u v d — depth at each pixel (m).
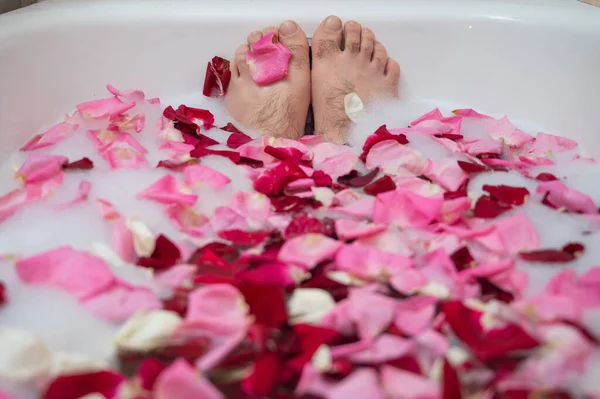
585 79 1.13
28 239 0.80
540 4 1.17
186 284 0.70
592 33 1.10
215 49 1.20
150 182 0.92
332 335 0.62
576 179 0.99
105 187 0.90
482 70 1.21
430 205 0.84
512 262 0.73
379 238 0.78
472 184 0.97
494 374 0.59
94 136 1.01
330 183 0.95
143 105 1.14
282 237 0.81
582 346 0.60
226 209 0.86
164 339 0.61
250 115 1.20
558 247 0.81
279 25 1.20
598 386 0.58
